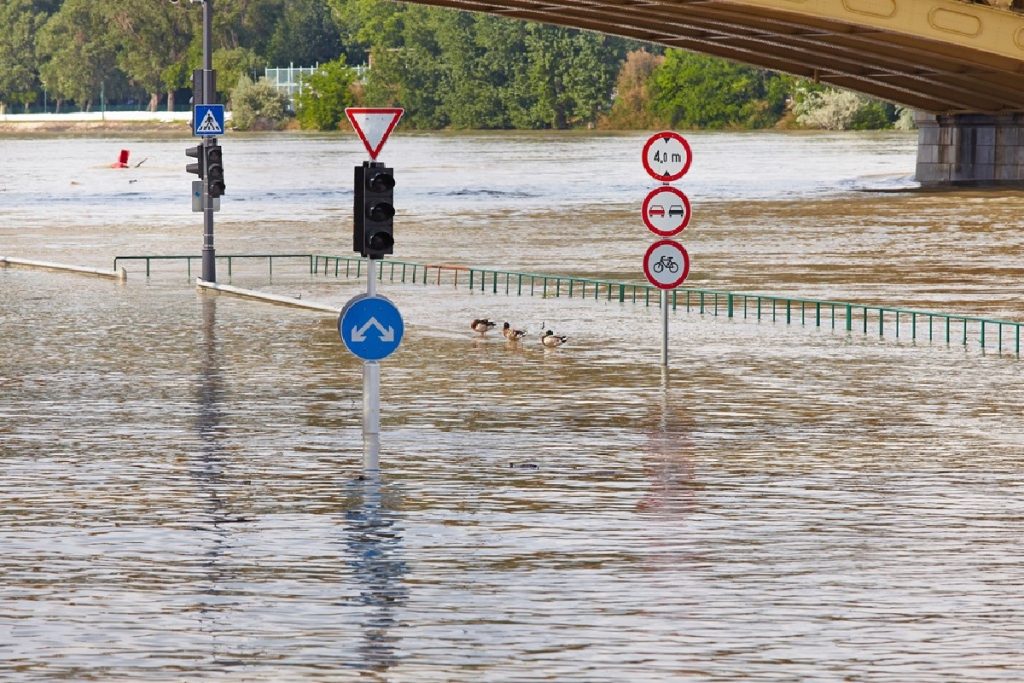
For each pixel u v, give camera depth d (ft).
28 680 94.22
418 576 116.26
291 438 170.60
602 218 547.90
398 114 153.17
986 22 504.43
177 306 300.40
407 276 367.25
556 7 567.18
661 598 110.32
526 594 111.55
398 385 206.18
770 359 229.66
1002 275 354.54
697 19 554.05
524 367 222.48
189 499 141.49
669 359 229.86
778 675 94.94
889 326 270.46
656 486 146.30
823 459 158.10
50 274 367.66
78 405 191.62
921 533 128.47
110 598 110.83
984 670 95.81
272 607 108.58
